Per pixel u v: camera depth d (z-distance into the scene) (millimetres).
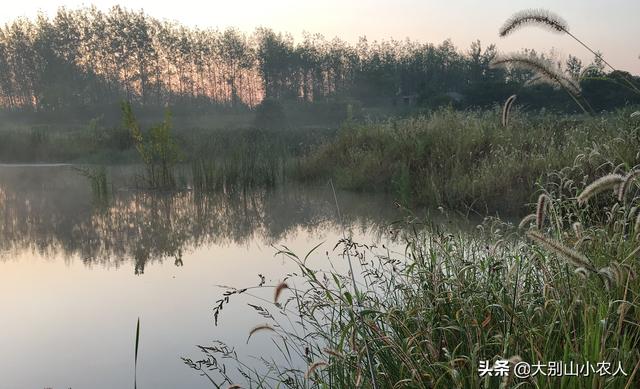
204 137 22062
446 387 2496
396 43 81062
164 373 4016
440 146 11586
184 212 11047
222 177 14023
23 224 10109
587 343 2291
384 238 7441
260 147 18938
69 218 10641
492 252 3629
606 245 3355
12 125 46781
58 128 39062
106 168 19812
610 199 5285
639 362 2188
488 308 2877
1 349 4551
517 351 2488
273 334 4480
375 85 68688
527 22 2662
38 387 3867
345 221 9180
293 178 14898
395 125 14469
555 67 2826
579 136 9617
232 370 3955
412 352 2803
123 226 9781
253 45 72438
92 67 64250
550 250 2209
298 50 74750
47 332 4879
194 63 68250
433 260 3646
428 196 9695
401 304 3711
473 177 9414
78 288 6137
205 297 5633
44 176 18125
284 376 3727
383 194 11641
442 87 71500
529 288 3252
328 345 3398
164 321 5031
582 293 2799
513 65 2828
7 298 5836
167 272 6664
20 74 61844
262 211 10812
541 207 2396
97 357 4348
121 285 6203
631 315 2691
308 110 54844
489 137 11391
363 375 2738
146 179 15180
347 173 12898
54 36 62344
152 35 66000
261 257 7113
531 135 11234
